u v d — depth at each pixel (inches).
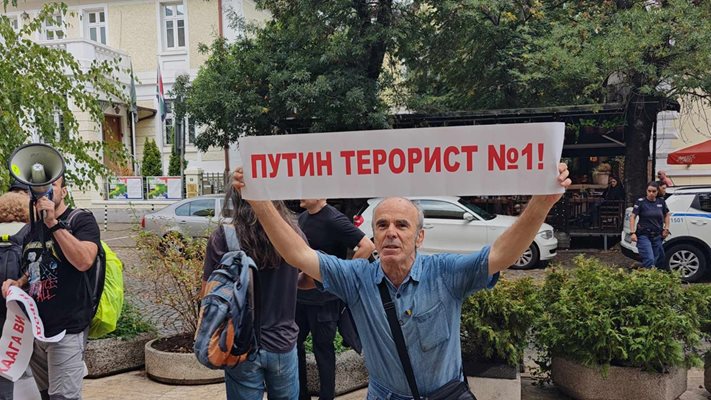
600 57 398.9
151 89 904.3
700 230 366.3
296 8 487.2
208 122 531.5
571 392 163.0
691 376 190.7
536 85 542.9
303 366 154.3
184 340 197.9
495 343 154.3
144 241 202.4
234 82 508.4
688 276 370.9
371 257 148.7
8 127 199.2
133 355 197.8
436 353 84.7
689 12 380.5
